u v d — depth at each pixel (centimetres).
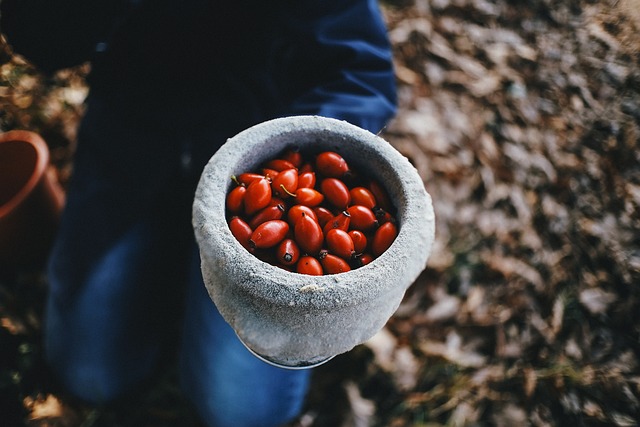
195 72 65
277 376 62
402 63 109
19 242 82
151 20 61
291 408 70
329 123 45
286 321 40
